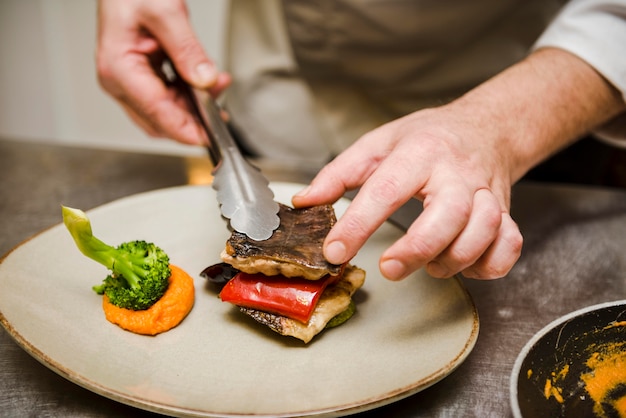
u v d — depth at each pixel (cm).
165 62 75
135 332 48
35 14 154
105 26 70
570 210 71
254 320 50
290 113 97
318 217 50
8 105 169
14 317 46
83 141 170
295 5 86
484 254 48
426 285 52
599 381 44
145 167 80
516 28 85
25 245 53
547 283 58
